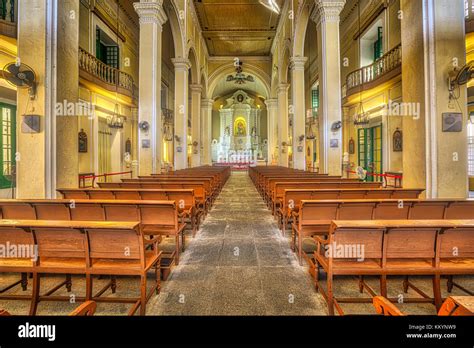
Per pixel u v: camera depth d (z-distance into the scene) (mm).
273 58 21500
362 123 11836
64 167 5199
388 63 10891
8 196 9688
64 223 2520
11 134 9914
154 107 9016
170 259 3615
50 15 4855
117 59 14500
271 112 23016
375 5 12742
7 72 4820
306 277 3484
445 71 4895
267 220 6629
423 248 2588
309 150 22078
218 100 35688
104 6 13242
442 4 4883
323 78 8922
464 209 3713
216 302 2883
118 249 2598
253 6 16094
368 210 3787
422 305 2885
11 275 3670
